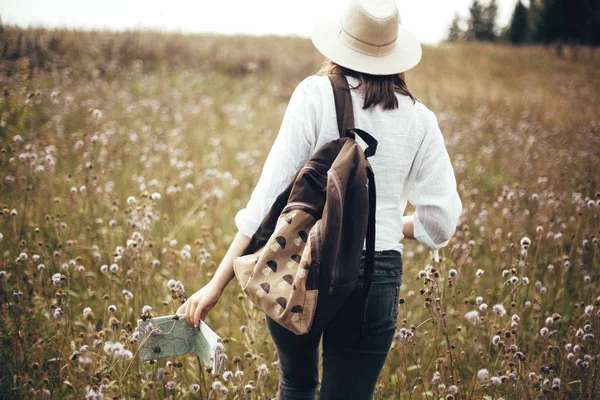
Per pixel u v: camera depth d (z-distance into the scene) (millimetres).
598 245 4047
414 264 4172
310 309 1602
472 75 18656
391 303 1785
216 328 3412
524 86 16828
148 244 3422
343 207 1596
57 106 7031
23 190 4059
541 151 7383
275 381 2865
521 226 4539
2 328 2828
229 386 2402
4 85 6188
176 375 2615
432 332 3162
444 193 1836
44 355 2746
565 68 21672
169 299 3199
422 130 1830
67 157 5352
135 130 7332
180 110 9305
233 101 11516
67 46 11773
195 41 17703
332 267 1571
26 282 3168
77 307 3137
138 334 1808
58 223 3648
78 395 2346
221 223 5000
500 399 2387
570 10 34312
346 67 1782
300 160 1765
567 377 2824
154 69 13516
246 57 16188
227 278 1809
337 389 1825
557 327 3332
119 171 5371
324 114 1742
